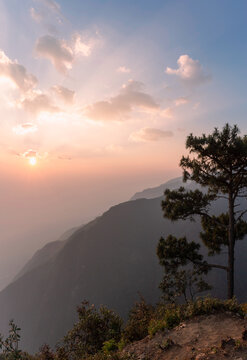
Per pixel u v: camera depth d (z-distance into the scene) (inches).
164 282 535.8
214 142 438.3
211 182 462.6
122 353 236.4
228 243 510.0
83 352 348.8
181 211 517.3
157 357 203.2
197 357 179.2
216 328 226.7
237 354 171.9
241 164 450.3
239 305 263.9
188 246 511.5
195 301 289.0
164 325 264.2
